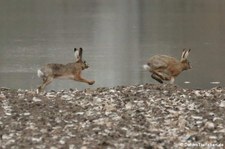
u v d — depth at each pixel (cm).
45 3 11162
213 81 3672
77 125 2056
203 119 2128
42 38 6203
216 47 5369
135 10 9625
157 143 1845
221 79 3738
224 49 5222
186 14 8719
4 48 5422
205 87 3462
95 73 4009
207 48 5303
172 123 2081
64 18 8450
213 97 2522
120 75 3922
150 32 6700
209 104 2377
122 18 8381
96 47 5484
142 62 4522
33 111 2255
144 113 2238
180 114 2202
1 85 3534
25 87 3456
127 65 4378
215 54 4909
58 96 2566
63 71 2831
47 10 9781
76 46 5559
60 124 2072
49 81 2800
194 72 4019
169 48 5344
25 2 11369
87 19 8275
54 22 7912
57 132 1962
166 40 5950
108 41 5941
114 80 3719
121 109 2305
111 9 9888
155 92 2644
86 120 2125
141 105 2366
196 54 4922
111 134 1936
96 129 2000
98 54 5000
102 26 7406
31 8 10169
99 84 3566
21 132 1961
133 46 5534
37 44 5709
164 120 2131
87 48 5409
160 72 2966
